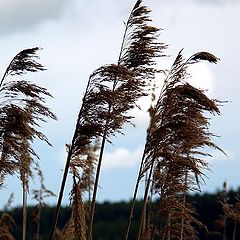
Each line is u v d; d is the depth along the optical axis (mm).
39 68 15727
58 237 19562
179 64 19562
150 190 20891
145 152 19656
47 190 28766
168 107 19062
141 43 19641
